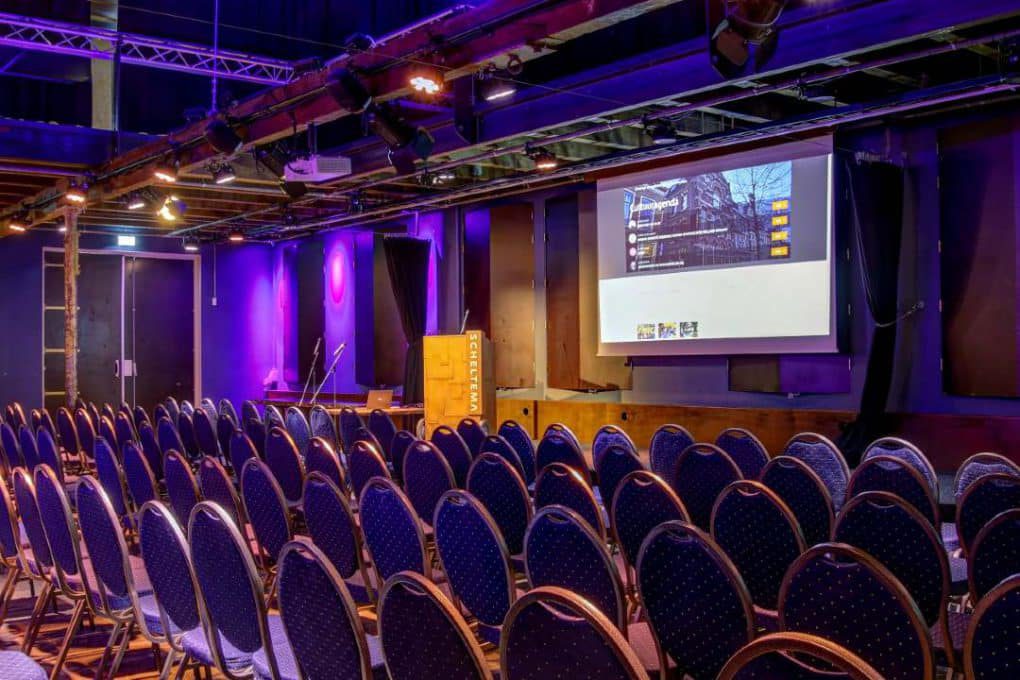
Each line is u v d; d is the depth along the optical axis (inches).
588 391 443.8
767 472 169.5
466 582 133.0
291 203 482.0
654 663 115.3
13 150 364.2
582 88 281.0
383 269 565.6
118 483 221.0
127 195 455.2
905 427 325.7
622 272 410.0
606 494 205.0
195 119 341.4
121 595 138.8
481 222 496.1
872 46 212.1
